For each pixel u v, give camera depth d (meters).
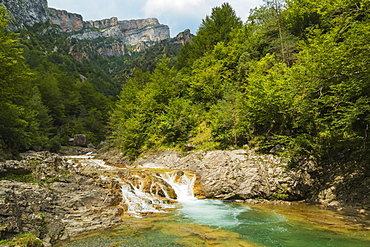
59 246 7.58
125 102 41.03
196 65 37.12
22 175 11.74
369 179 13.18
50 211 9.53
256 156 17.88
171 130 28.56
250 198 15.45
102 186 13.36
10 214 7.62
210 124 27.20
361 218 10.84
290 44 24.28
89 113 61.59
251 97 19.58
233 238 8.34
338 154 15.89
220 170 17.56
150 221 10.54
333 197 13.88
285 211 12.58
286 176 15.52
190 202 15.10
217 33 41.81
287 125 18.83
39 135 37.53
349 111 12.66
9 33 19.84
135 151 30.05
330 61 11.86
